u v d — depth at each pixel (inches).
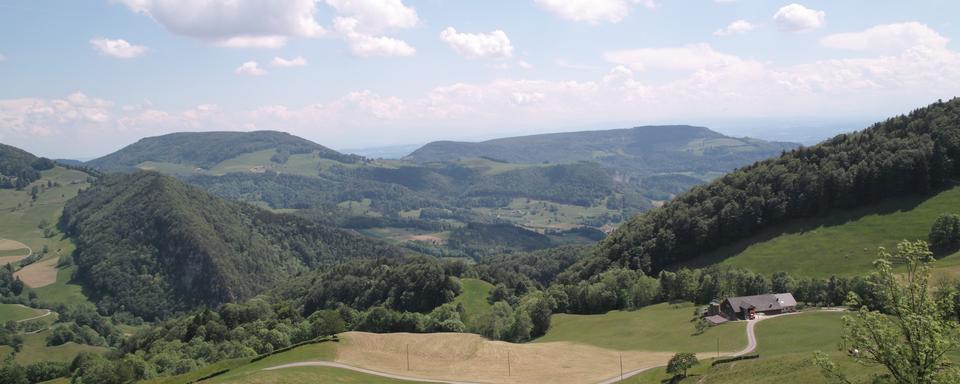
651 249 7765.8
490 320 5767.7
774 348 3745.1
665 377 3321.9
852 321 1487.5
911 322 1337.4
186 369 5260.8
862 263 5664.4
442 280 7751.0
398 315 6378.0
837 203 6835.6
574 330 5561.0
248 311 7391.7
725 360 3309.5
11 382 6235.2
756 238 7101.4
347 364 3875.5
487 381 3587.6
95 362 5334.6
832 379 2187.5
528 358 4185.5
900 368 1364.4
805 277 5728.3
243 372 3784.5
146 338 7298.2
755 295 5032.0
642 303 6250.0
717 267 6358.3
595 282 6948.8
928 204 6220.5
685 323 5012.3
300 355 4065.0
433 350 4311.0
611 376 3627.0
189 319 7347.4
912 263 1450.5
